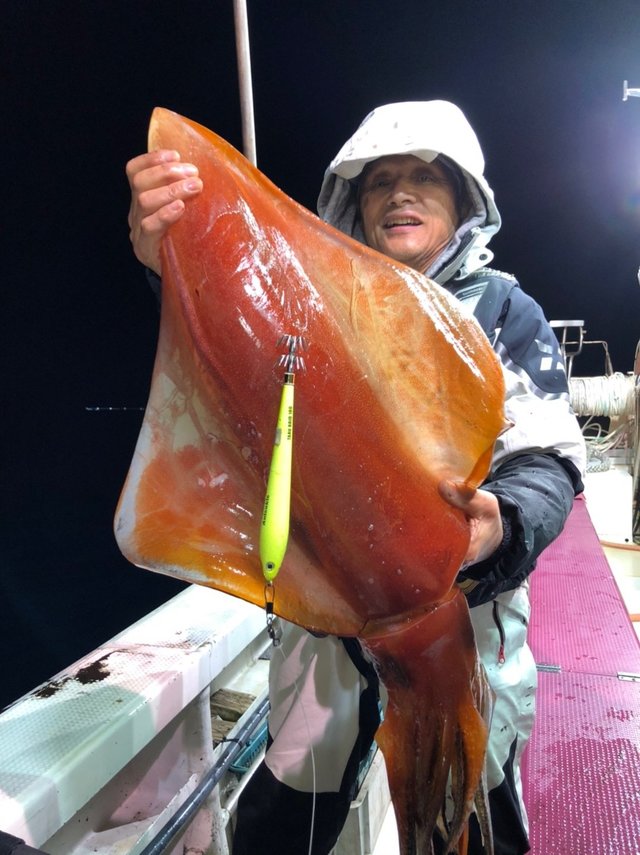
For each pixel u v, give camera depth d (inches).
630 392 219.9
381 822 83.9
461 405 43.3
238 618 80.9
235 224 42.5
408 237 64.6
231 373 43.1
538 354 58.2
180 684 68.0
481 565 48.4
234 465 45.4
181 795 69.8
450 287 63.7
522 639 63.9
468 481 43.3
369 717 64.4
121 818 71.6
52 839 61.9
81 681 66.6
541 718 79.9
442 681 46.0
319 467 43.1
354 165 66.2
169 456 45.7
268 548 37.5
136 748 61.4
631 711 80.6
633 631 101.0
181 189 41.2
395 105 64.6
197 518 46.3
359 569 44.6
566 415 56.4
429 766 47.3
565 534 146.6
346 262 44.1
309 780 66.1
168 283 42.6
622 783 69.5
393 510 43.6
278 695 69.6
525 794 68.4
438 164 64.9
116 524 44.9
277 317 42.6
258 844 68.4
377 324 44.1
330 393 42.8
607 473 217.9
